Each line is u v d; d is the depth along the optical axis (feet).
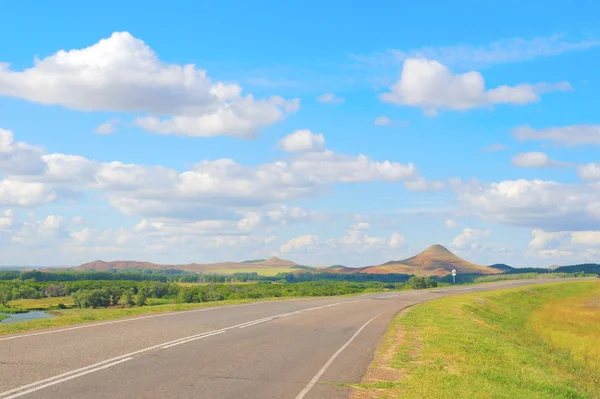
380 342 59.41
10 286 271.69
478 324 90.02
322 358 46.50
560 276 426.92
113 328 58.54
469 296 164.55
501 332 90.38
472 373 44.01
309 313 91.45
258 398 30.91
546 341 102.78
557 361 71.36
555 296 229.25
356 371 41.68
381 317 89.86
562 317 152.56
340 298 147.74
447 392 35.35
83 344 46.01
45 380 31.65
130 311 81.97
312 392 33.42
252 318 77.87
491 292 194.18
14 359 37.96
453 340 62.80
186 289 239.50
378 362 46.55
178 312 84.53
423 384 37.60
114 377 33.45
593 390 50.31
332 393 33.68
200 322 69.26
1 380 31.24
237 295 216.54
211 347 48.29
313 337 60.29
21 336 49.70
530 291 223.71
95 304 217.97
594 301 212.02
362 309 105.81
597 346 100.12
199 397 29.89
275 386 34.24
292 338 58.34
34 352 41.14
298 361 44.14
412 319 87.45
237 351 47.06
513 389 39.63
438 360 48.70
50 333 52.44
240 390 32.37
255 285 294.25
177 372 36.24
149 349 45.01
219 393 31.17
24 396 27.96
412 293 187.32
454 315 99.40
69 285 297.12
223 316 79.51
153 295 262.06
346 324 76.43
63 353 41.11
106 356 40.55
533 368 52.03
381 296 162.81
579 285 284.61
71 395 28.63
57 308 204.44
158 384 32.32
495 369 47.01
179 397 29.55
